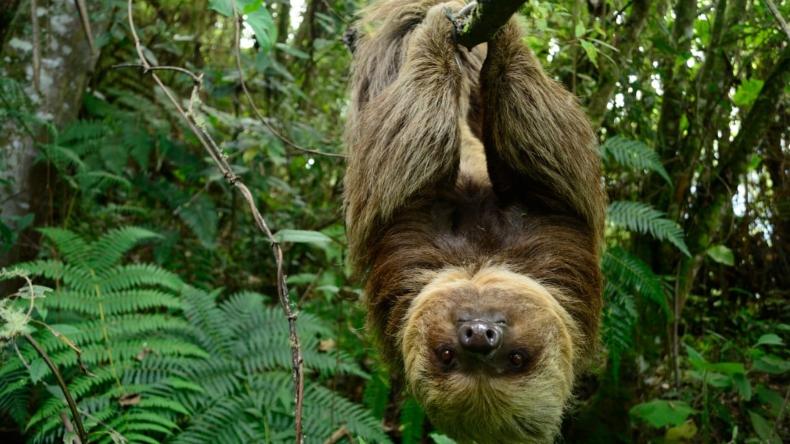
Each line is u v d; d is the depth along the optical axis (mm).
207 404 5043
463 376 3090
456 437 3303
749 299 7223
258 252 7262
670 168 6141
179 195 6438
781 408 4727
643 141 6344
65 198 6191
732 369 5102
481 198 3809
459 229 3678
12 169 5598
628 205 5168
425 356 3156
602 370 6059
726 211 6797
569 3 5473
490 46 3490
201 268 6879
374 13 5105
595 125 5398
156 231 6633
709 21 6645
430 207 3672
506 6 2912
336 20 6980
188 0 7863
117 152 5895
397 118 3596
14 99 5516
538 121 3502
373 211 3674
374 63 4738
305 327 5535
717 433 5812
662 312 5906
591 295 3678
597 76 6199
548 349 3125
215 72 6711
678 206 6023
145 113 6238
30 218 5316
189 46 7645
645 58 6395
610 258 5090
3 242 5434
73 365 5031
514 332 3074
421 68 3652
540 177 3568
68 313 5359
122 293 5285
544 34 4852
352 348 5738
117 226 7191
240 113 8039
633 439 6016
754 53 5957
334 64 7711
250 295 5859
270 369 5484
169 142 6340
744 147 5980
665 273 6055
